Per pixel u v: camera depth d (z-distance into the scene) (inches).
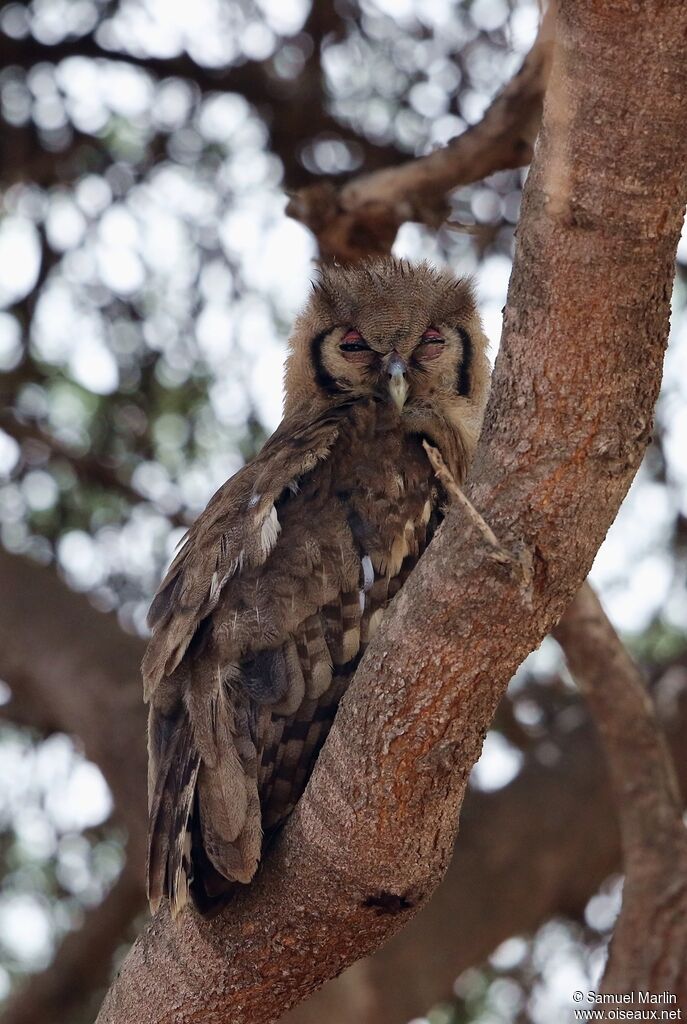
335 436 325.7
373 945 276.8
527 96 482.0
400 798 251.9
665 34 205.2
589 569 243.4
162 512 651.5
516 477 236.5
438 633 241.3
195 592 298.8
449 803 256.2
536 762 718.5
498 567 234.2
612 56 208.5
